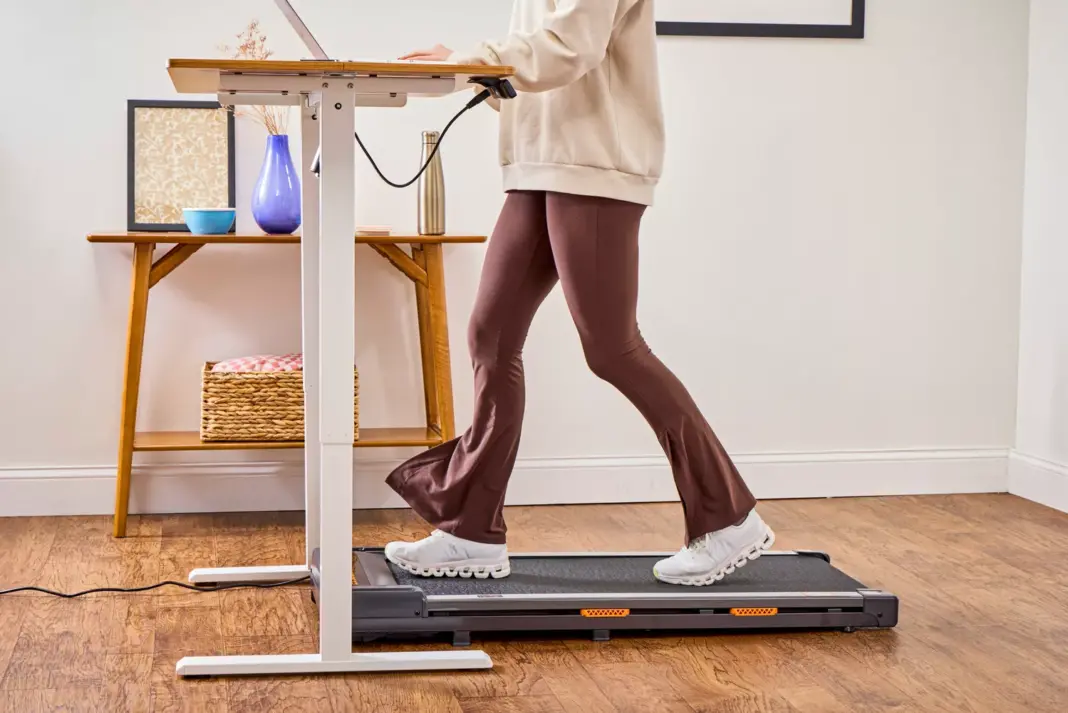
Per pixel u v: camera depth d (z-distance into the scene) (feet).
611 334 6.79
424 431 9.98
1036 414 10.94
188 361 9.94
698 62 10.44
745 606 6.89
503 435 7.09
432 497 7.25
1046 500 10.69
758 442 10.85
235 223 9.79
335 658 6.15
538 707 5.76
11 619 6.97
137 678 6.02
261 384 9.21
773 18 10.47
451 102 10.05
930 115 10.89
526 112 6.68
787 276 10.77
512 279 6.93
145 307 9.04
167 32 9.64
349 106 5.68
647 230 10.50
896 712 5.78
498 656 6.52
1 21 9.41
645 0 6.66
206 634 6.75
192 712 5.59
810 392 10.91
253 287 9.96
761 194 10.66
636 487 10.65
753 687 6.09
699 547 7.15
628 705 5.82
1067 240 10.50
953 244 11.02
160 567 8.21
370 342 10.17
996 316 11.14
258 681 6.02
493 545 7.22
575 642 6.79
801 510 10.40
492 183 10.21
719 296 10.67
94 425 9.82
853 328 10.93
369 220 10.03
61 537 9.04
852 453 10.98
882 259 10.93
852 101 10.74
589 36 6.19
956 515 10.24
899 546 9.12
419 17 9.98
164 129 9.64
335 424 5.95
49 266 9.66
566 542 9.20
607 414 10.59
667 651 6.66
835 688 6.09
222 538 9.09
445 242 9.39
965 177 10.98
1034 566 8.56
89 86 9.57
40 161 9.57
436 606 6.61
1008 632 7.04
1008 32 10.94
